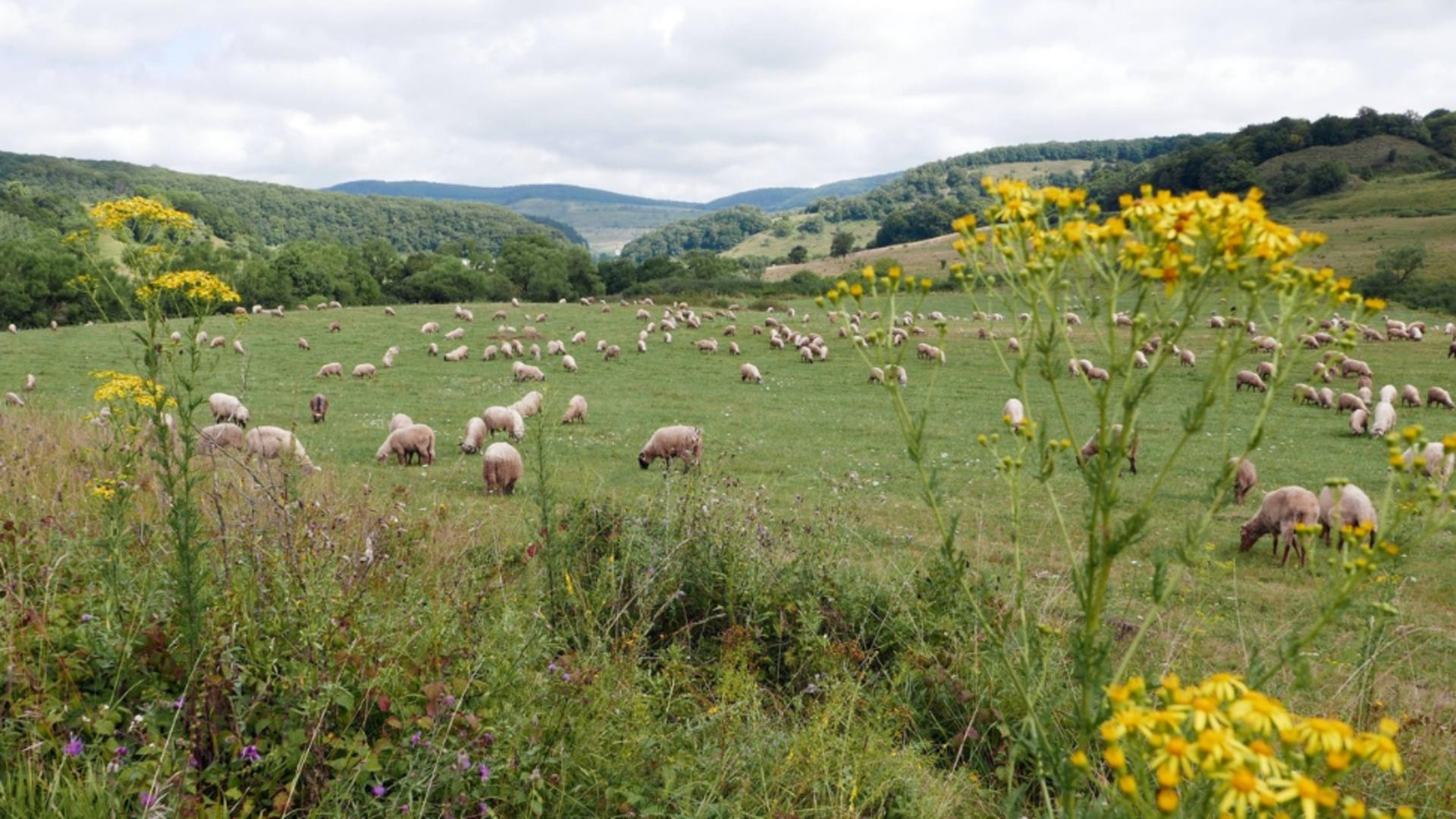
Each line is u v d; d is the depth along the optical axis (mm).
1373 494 19469
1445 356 45656
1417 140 156875
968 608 6703
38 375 35656
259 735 3762
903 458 23219
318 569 4816
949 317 62625
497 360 46062
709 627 7152
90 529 5492
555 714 4398
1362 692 5258
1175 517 17234
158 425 4117
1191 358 41031
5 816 3025
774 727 5496
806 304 81750
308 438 23688
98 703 3762
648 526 7859
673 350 50250
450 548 7078
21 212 123125
